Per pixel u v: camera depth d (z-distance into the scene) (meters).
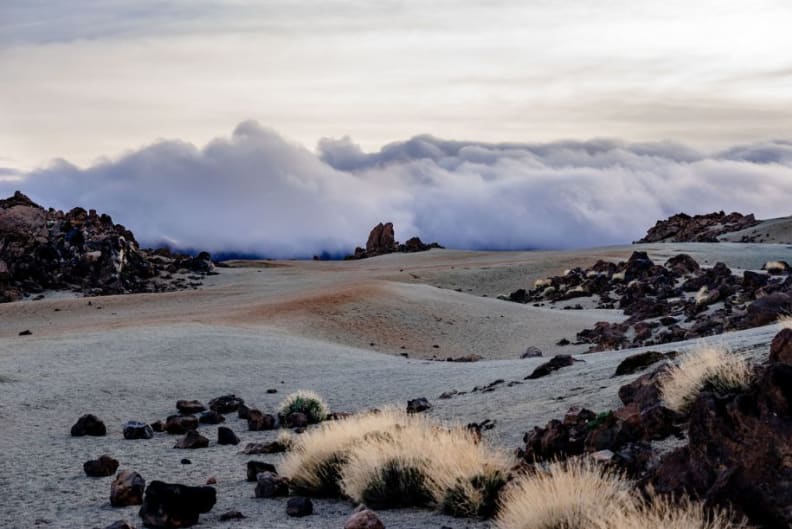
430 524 10.30
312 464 13.82
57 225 118.44
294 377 37.09
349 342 59.09
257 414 24.92
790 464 7.74
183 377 36.09
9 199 125.56
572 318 71.31
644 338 50.78
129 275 117.06
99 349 44.44
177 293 99.31
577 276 108.69
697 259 124.31
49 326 71.50
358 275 128.25
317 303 70.94
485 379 29.64
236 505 13.22
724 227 198.88
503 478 10.88
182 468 18.08
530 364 33.16
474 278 122.88
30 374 35.66
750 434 8.15
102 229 127.06
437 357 55.16
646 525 7.56
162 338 49.03
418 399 23.94
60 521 13.03
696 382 12.34
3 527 12.90
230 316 65.75
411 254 189.75
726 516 7.75
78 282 110.44
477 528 9.85
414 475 11.85
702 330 45.88
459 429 13.70
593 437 12.09
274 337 53.66
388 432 13.66
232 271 138.00
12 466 18.64
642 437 11.84
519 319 70.06
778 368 8.31
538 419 17.23
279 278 126.88
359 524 9.58
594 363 25.80
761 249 134.88
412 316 68.69
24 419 25.97
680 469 8.71
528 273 123.69
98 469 17.23
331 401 29.59
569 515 8.45
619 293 90.50
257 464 16.00
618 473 10.24
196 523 11.84
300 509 11.91
